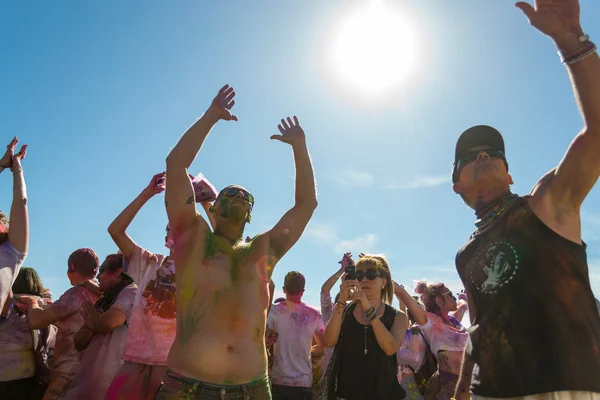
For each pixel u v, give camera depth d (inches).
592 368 76.2
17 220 156.4
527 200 87.3
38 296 198.2
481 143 97.3
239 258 117.9
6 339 179.0
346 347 156.3
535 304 80.4
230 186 127.9
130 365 157.8
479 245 91.4
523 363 79.4
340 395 151.4
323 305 244.1
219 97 127.6
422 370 210.5
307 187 131.1
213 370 104.0
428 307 222.2
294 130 137.3
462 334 205.9
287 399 221.9
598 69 74.4
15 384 177.3
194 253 116.1
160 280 166.2
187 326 109.2
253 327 111.7
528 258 82.3
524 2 79.2
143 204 170.4
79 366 173.0
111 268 194.9
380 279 167.3
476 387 86.3
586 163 76.5
